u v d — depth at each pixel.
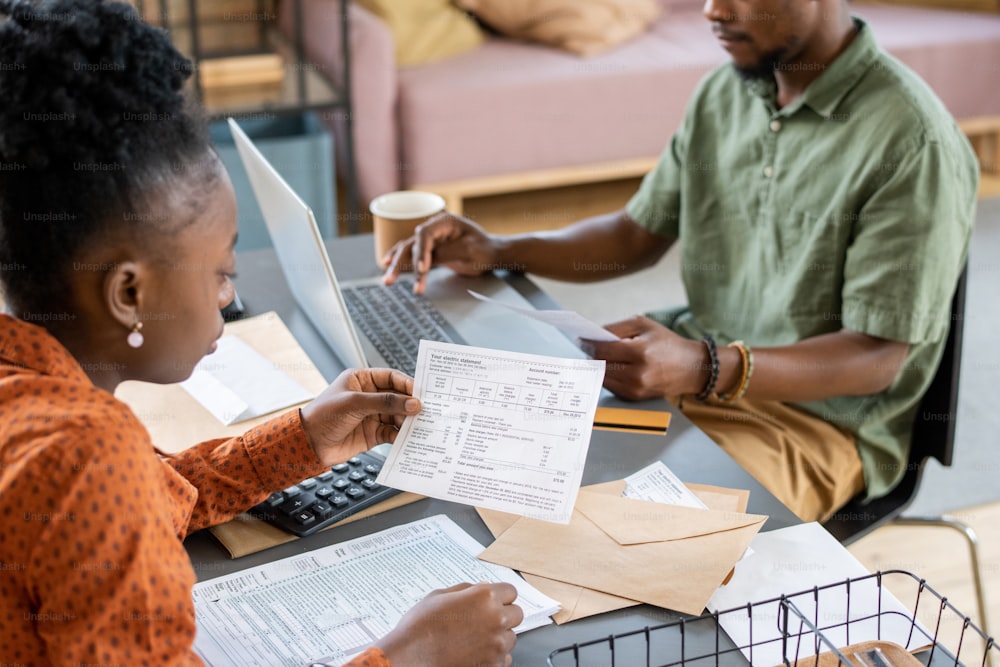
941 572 1.93
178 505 0.94
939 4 3.85
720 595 0.92
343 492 1.04
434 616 0.82
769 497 1.06
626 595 0.90
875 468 1.51
